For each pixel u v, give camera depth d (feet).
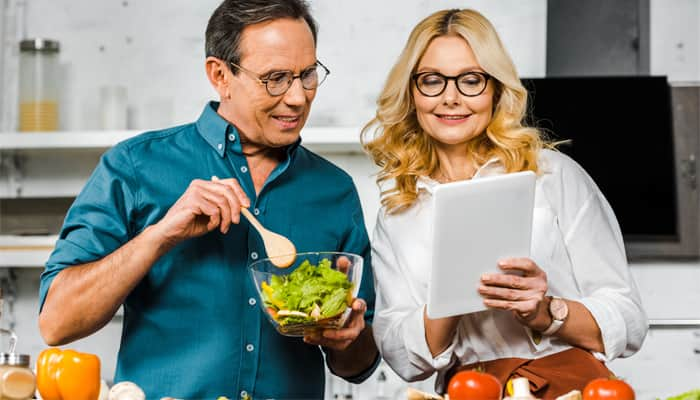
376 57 12.95
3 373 5.74
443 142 6.80
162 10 13.15
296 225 7.05
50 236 12.01
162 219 6.53
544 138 11.87
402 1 12.92
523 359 6.46
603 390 5.03
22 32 13.30
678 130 11.84
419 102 6.77
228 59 6.66
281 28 6.55
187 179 6.89
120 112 12.30
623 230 11.95
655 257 12.19
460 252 5.77
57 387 5.81
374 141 7.30
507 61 6.67
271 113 6.64
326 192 7.24
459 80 6.64
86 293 6.36
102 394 6.18
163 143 7.02
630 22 12.01
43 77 12.14
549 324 6.26
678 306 12.48
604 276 6.65
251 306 6.80
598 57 12.08
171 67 13.10
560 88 11.87
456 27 6.66
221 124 6.92
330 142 11.69
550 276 6.63
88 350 12.93
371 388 12.27
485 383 5.20
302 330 6.07
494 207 5.74
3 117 13.29
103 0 13.23
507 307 6.02
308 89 6.68
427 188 6.95
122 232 6.73
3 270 12.96
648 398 11.88
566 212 6.76
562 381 6.26
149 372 6.71
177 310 6.73
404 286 6.94
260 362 6.80
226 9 6.73
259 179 7.05
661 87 11.82
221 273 6.77
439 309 5.89
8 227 12.21
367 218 12.67
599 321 6.32
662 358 12.50
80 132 11.98
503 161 6.81
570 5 12.11
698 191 11.89
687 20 12.72
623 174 11.89
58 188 13.00
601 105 11.86
